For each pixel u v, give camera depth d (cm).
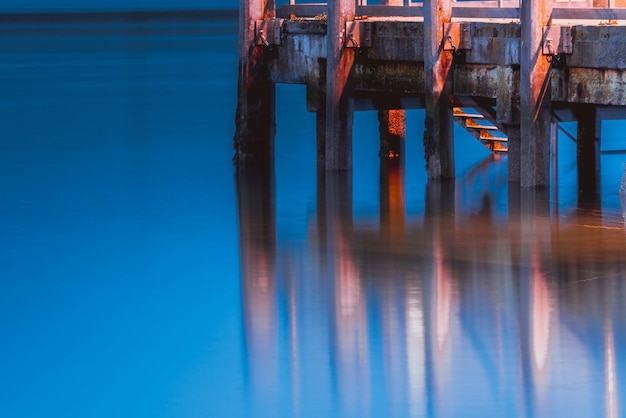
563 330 2638
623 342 2558
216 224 3794
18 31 13175
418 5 4138
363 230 3625
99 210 4059
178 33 12669
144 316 2886
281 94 7556
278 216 3875
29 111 6719
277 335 2692
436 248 3366
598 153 4378
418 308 2817
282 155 5119
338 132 4341
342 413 2277
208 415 2306
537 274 3056
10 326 2836
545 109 3847
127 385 2466
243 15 4603
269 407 2322
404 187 4294
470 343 2586
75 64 9294
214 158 5072
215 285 3100
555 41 3753
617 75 3622
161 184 4494
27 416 2344
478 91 3991
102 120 6338
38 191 4403
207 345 2664
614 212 3766
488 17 3922
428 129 4112
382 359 2516
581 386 2345
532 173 3906
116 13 17688
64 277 3231
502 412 2247
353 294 2953
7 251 3509
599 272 3059
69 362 2602
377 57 4203
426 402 2302
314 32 4397
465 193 4156
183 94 7381
